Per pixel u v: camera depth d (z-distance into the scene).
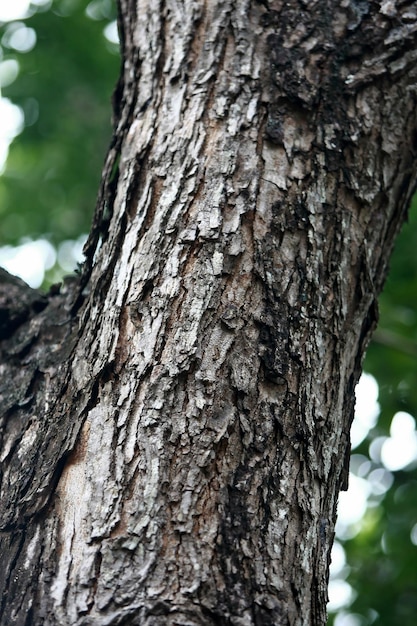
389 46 2.61
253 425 2.37
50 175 4.98
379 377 4.00
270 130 2.53
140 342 2.42
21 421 2.49
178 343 2.40
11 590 2.33
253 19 2.62
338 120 2.56
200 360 2.39
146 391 2.38
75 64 4.89
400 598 3.83
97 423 2.39
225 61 2.59
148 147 2.56
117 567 2.30
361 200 2.54
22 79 4.86
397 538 3.90
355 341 2.51
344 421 2.47
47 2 4.86
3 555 2.36
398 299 3.99
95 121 4.92
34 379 2.53
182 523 2.32
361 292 2.51
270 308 2.43
